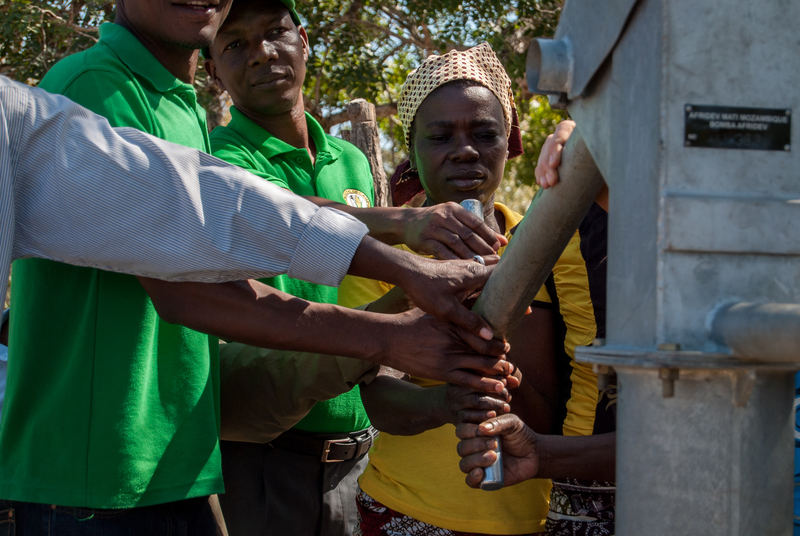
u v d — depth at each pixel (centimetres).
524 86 868
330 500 263
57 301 171
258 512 252
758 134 82
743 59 81
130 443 168
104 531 168
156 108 189
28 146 146
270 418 218
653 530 86
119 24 201
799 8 82
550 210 112
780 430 85
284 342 159
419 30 956
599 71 95
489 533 185
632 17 87
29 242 150
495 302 140
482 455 155
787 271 83
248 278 157
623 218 90
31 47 784
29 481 167
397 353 159
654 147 82
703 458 84
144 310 172
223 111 899
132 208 148
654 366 81
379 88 1008
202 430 185
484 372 158
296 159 291
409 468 195
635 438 88
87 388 167
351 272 157
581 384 188
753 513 84
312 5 873
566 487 184
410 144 231
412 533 193
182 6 192
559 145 111
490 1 843
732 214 81
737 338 77
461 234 179
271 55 276
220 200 152
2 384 226
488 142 214
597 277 183
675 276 82
